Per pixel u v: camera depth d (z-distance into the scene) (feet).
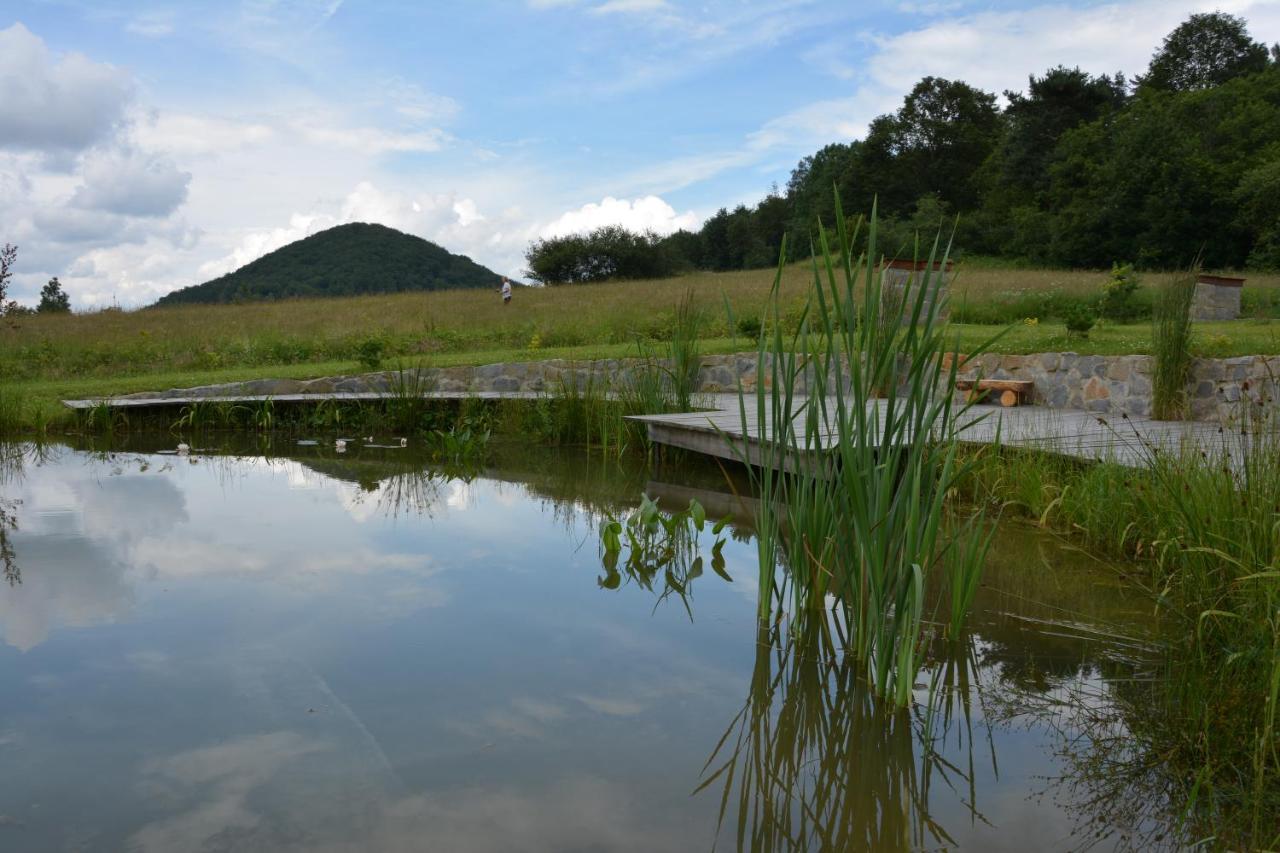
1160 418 24.16
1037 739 8.50
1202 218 113.80
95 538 16.53
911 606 9.21
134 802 7.05
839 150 267.80
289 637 11.09
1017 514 17.61
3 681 9.59
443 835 6.61
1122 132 126.41
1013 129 173.06
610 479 24.30
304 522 18.16
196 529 17.39
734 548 16.49
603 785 7.48
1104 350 28.53
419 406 34.96
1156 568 13.25
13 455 28.32
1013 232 151.23
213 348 50.78
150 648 10.64
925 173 198.18
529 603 12.72
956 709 9.19
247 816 6.84
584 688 9.62
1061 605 12.43
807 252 225.56
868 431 10.05
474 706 9.06
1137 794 7.41
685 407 29.81
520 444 31.45
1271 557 9.87
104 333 58.54
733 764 7.95
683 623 11.92
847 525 10.27
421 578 13.98
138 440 32.14
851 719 8.98
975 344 33.19
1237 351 24.76
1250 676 9.04
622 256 192.85
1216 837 6.69
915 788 7.61
